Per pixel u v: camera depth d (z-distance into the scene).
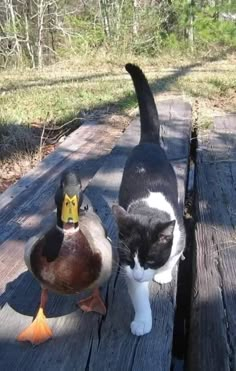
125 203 0.78
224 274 0.83
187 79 2.56
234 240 0.93
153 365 0.62
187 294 0.93
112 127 1.73
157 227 0.63
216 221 1.01
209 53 3.59
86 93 2.26
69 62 3.48
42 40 3.59
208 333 0.69
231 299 0.76
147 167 0.81
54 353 0.64
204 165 1.32
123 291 0.74
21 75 3.10
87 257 0.60
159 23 3.73
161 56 3.55
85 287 0.62
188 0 3.73
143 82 0.93
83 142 1.57
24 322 0.69
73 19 3.77
